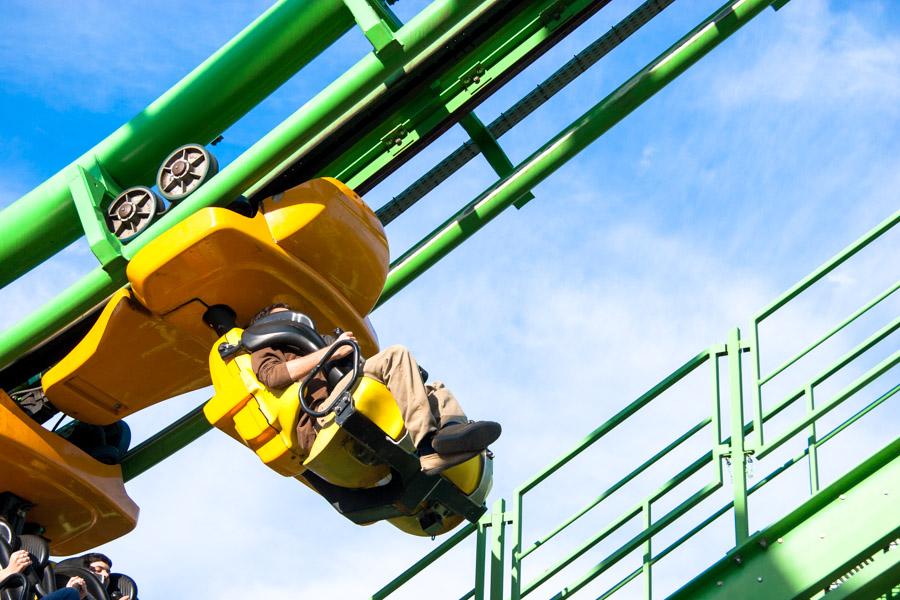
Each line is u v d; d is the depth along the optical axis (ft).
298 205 25.64
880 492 21.44
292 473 24.18
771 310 24.53
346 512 24.63
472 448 21.84
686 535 23.11
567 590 23.61
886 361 22.91
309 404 23.31
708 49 27.35
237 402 24.03
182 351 27.14
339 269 26.22
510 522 26.02
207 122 26.81
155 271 24.99
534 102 28.45
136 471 30.68
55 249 27.73
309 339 23.98
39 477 27.94
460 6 23.57
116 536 29.99
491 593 25.43
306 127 24.41
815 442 23.50
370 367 22.63
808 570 21.25
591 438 25.26
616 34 27.91
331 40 26.12
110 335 26.61
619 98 27.50
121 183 27.27
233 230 24.71
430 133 28.17
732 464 23.12
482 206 28.43
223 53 26.30
